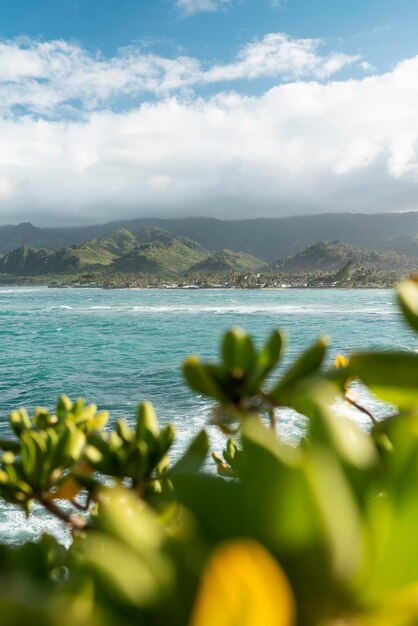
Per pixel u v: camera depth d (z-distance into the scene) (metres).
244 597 0.36
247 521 0.44
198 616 0.36
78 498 11.94
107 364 51.47
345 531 0.43
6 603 0.39
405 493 0.44
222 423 1.13
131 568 0.43
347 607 0.42
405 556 0.43
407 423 0.49
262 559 0.37
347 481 0.47
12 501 1.47
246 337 1.17
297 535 0.43
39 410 1.80
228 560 0.37
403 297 0.85
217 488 0.49
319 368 1.08
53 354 59.59
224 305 142.75
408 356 0.84
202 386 1.15
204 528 0.47
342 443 0.52
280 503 0.43
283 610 0.36
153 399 34.69
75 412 1.81
